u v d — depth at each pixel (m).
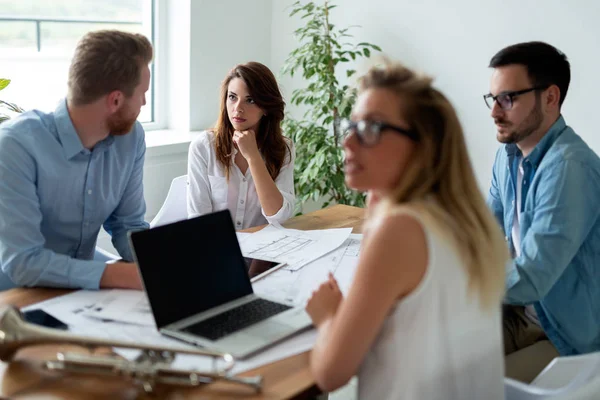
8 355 1.26
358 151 1.26
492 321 1.31
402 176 1.25
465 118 3.47
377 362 1.25
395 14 3.56
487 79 3.35
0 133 1.72
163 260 1.42
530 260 1.73
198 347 1.34
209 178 2.55
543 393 1.43
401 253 1.17
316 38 3.47
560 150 1.85
